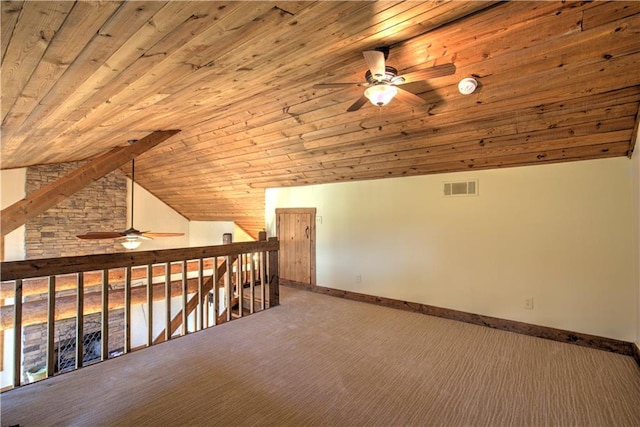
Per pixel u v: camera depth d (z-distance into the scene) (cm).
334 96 331
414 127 342
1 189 609
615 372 264
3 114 244
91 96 239
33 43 146
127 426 195
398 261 449
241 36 180
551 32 212
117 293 470
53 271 253
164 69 210
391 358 289
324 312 427
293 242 583
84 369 264
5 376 594
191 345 314
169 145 566
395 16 190
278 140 447
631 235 298
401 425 198
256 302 511
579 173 322
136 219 811
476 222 384
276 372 263
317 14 170
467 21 211
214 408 214
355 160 438
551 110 272
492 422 201
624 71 224
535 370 268
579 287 323
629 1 183
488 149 342
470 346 317
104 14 132
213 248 377
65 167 675
